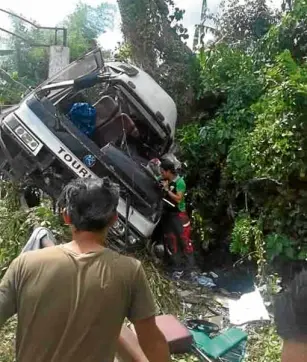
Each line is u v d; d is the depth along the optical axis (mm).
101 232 2162
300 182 5895
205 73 8336
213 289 5867
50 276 2020
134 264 2135
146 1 8852
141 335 2162
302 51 8117
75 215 2131
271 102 6199
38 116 5852
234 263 6297
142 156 7090
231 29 12375
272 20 12273
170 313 4965
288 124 5723
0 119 6223
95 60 6730
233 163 6496
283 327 1216
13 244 5172
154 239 6371
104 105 6711
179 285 5805
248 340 4375
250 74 7805
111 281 2033
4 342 3912
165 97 7215
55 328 1982
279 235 5691
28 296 2014
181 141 7398
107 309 2010
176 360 3775
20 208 6207
